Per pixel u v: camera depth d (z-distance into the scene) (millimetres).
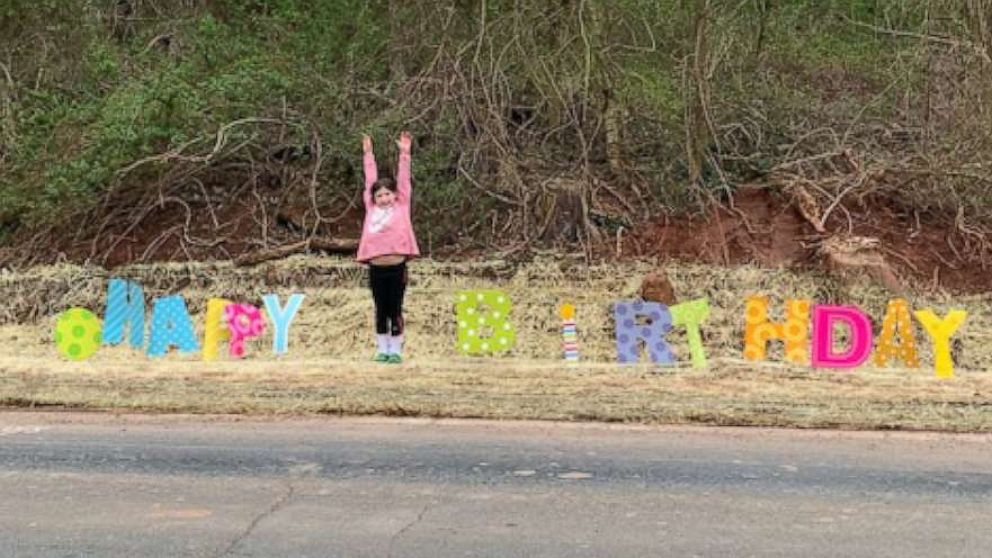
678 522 4785
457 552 4387
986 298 10148
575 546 4465
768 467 5711
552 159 12078
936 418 6781
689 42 11773
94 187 11742
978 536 4602
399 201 8586
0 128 12703
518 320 9883
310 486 5359
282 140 12203
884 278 10125
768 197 11625
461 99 11695
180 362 8672
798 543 4504
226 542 4520
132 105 11523
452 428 6621
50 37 13516
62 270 11188
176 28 13578
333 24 12664
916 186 11516
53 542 4527
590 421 6789
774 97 12555
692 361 8438
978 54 11430
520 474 5578
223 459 5887
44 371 8273
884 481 5449
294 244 11398
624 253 11047
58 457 5938
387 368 8383
